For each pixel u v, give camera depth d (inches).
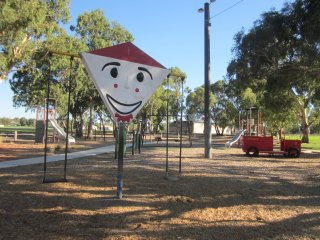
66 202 308.3
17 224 246.2
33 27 978.1
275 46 800.9
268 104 1148.5
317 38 713.0
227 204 313.6
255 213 285.9
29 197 325.1
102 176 452.4
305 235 232.8
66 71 1481.3
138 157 738.8
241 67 866.8
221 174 497.4
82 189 366.0
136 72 336.8
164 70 349.1
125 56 332.8
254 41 810.2
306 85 941.8
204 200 327.3
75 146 1075.9
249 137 861.8
